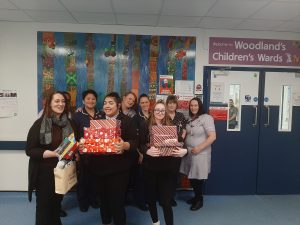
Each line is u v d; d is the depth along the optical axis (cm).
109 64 356
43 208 200
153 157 225
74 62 353
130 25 354
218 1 264
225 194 374
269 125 374
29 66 349
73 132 215
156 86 362
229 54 365
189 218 295
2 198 340
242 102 369
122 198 219
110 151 197
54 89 353
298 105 375
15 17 327
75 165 218
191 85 364
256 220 295
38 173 199
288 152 378
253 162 375
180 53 361
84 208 307
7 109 349
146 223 280
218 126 369
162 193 229
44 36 348
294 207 335
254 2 264
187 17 316
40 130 198
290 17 308
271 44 369
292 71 371
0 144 346
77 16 320
